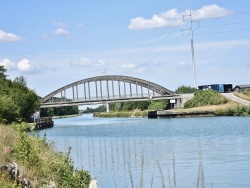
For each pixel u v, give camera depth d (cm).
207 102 16000
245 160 4275
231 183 3216
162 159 4653
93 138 8219
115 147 6303
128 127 11431
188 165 4106
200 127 9344
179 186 3136
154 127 10588
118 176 3672
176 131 8738
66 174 2453
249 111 12512
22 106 11469
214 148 5500
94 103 18312
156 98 18275
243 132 7519
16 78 13988
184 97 17862
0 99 8062
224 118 12150
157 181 3325
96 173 3884
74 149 6081
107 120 18825
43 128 12938
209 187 3102
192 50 17900
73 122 18400
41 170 2309
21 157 2312
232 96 16200
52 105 17900
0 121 6600
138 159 4775
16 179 1961
